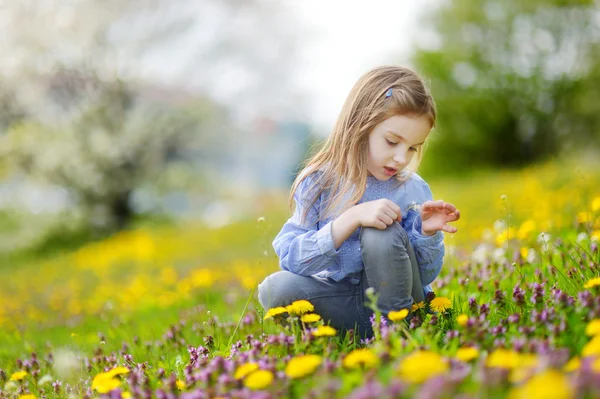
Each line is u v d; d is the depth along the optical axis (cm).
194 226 1655
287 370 168
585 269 267
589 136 2092
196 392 177
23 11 1834
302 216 262
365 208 240
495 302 248
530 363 147
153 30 1950
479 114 2142
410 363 144
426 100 243
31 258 1669
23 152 1830
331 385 152
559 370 151
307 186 263
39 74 1869
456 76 2189
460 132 2169
